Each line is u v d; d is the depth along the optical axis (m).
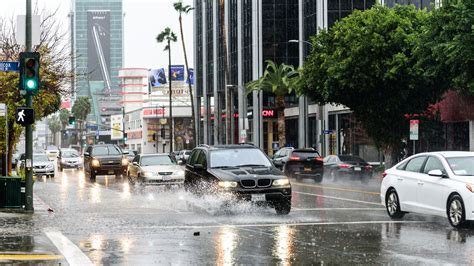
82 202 25.70
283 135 68.25
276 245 13.86
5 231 16.52
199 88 103.69
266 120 88.31
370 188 34.34
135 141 146.38
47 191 32.72
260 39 80.06
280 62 80.19
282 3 80.31
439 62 34.78
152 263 11.79
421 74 38.75
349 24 42.00
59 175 53.81
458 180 16.31
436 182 17.05
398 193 18.61
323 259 12.08
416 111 42.53
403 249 13.16
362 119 44.28
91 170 44.41
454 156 17.36
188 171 23.34
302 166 41.44
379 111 42.62
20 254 12.86
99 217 19.88
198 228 16.94
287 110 82.12
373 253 12.70
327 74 42.44
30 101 21.17
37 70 20.92
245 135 67.38
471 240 14.38
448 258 12.06
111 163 44.72
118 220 18.98
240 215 20.23
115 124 171.00
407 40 38.72
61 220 19.08
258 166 21.42
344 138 66.50
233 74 88.31
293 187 35.19
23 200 22.30
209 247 13.64
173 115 134.38
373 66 39.97
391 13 40.84
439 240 14.41
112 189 34.62
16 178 22.22
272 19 80.19
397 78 39.97
